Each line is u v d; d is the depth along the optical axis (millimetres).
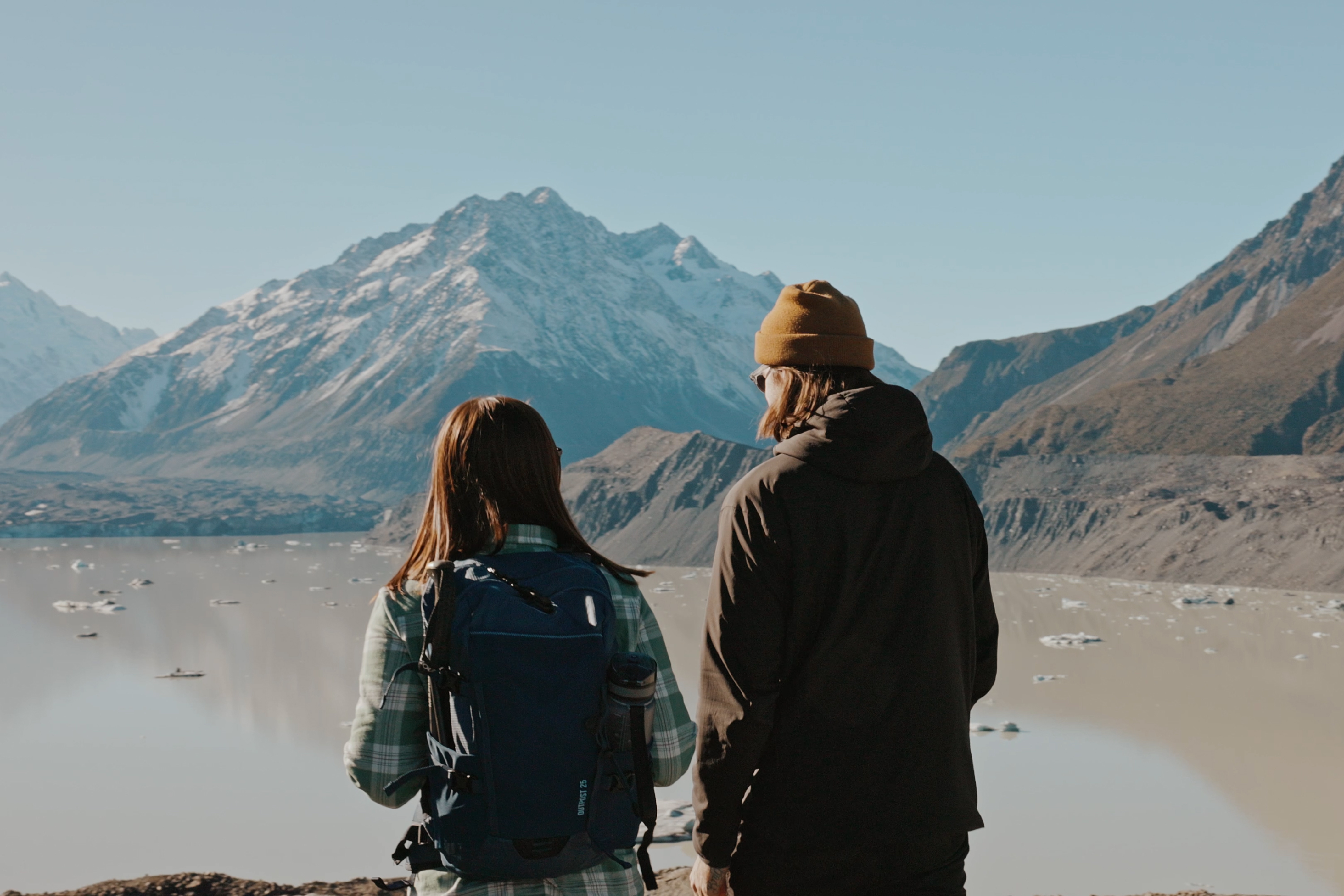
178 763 41531
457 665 2285
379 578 123188
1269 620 76750
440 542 2547
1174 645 66688
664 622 82250
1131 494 123625
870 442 2719
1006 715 47938
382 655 2455
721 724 2668
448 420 2641
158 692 56375
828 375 2998
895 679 2734
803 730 2730
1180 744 42375
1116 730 44969
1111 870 27344
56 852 30406
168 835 32188
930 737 2738
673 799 29562
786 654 2771
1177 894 10508
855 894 2727
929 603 2768
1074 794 35250
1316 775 37562
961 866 2818
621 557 133250
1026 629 74500
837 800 2697
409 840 2414
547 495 2625
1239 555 102188
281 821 33812
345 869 28828
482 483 2537
